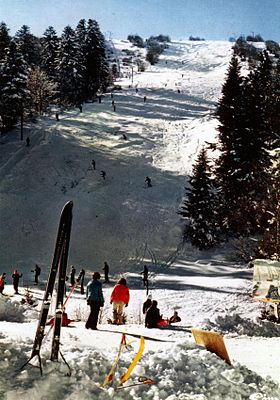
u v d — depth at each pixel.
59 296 4.70
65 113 72.38
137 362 5.23
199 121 68.81
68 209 4.75
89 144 58.31
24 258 35.09
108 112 73.31
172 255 35.81
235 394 4.86
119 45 181.62
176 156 56.06
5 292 22.97
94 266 33.47
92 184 47.81
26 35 95.56
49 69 90.62
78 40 90.38
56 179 49.12
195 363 5.29
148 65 134.88
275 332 14.30
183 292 23.25
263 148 37.84
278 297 9.33
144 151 57.22
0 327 7.94
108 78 96.62
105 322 15.07
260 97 38.22
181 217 41.22
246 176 35.81
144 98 80.12
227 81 41.06
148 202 43.97
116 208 42.62
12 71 59.03
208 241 36.81
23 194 46.12
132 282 28.91
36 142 58.41
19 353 4.69
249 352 8.24
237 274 30.77
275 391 5.19
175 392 4.72
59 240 4.73
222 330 13.91
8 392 3.93
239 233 35.41
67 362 4.71
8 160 53.78
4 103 58.88
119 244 37.16
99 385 4.51
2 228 39.69
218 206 36.81
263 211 24.02
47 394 4.05
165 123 68.81
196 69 124.12
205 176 38.53
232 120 38.47
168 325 12.90
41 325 4.58
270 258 20.86
